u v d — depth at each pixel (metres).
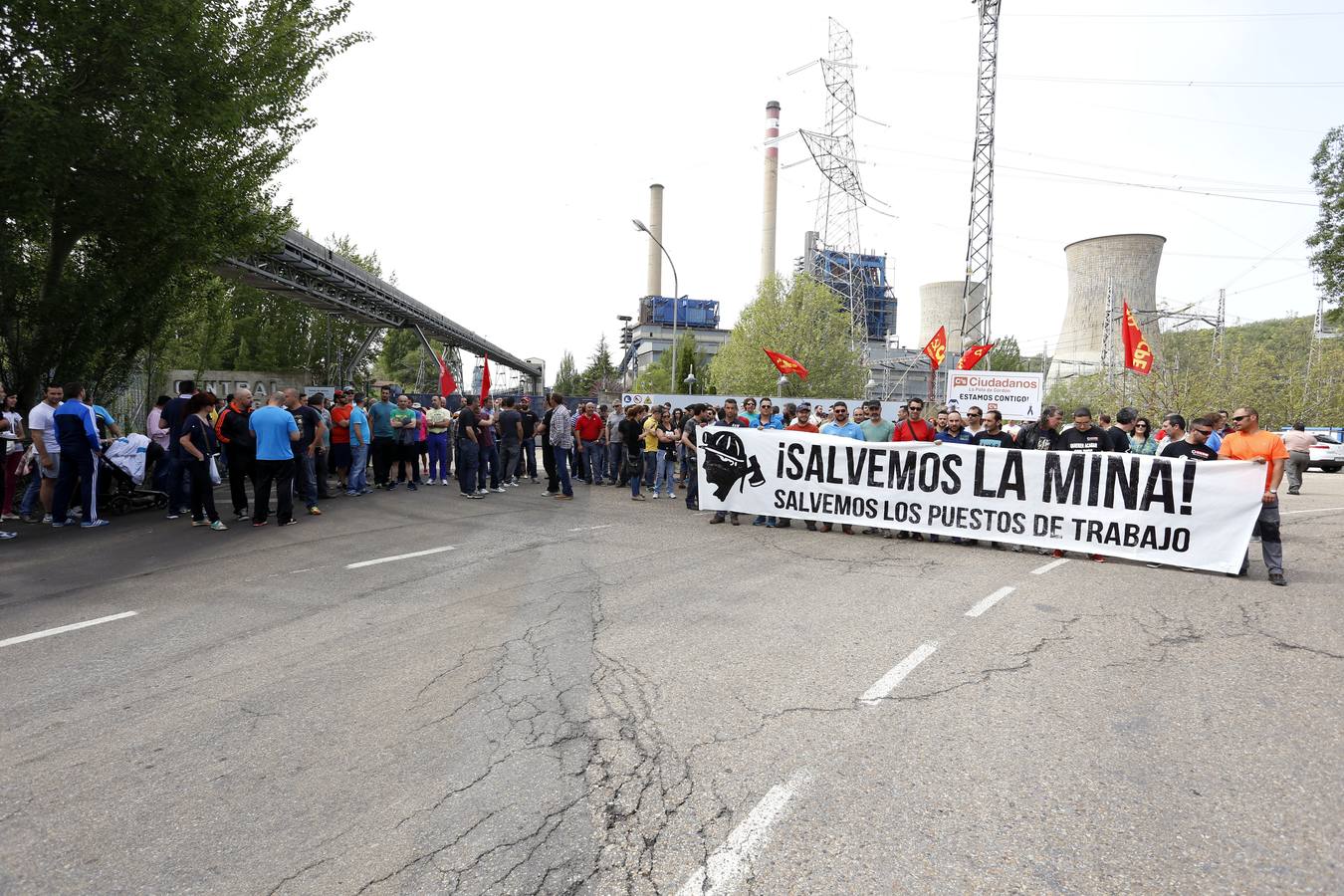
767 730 3.62
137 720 3.75
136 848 2.66
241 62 12.83
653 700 4.00
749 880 2.47
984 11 32.50
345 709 3.88
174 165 11.12
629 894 2.40
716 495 10.56
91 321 12.48
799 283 50.28
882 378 77.44
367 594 6.28
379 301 31.16
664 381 66.88
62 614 5.64
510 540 8.98
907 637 5.14
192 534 9.19
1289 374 36.38
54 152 9.78
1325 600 6.43
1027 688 4.21
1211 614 5.90
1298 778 3.18
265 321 44.03
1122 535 8.14
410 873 2.51
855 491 9.75
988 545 9.19
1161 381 32.66
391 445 14.10
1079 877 2.49
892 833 2.74
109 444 10.68
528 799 2.98
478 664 4.55
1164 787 3.09
